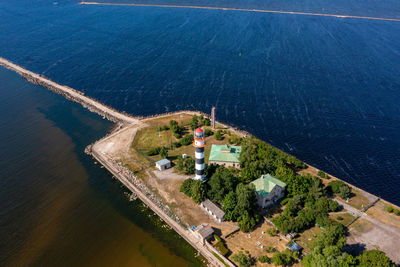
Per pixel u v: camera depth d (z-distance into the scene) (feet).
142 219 422.82
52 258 368.48
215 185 418.92
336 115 650.02
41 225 414.62
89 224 416.67
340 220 395.96
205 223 396.98
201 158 425.69
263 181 423.23
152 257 367.86
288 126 623.36
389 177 488.02
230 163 493.36
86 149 573.33
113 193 470.80
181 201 437.17
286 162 512.63
